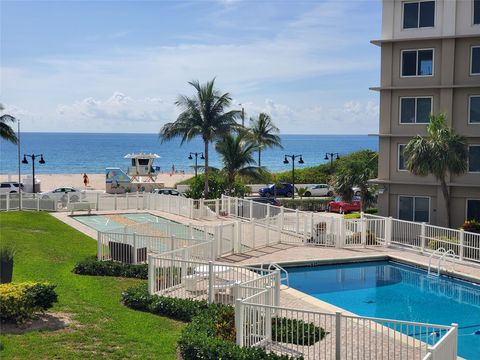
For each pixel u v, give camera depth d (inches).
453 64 1219.9
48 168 5315.0
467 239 963.3
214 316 553.3
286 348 498.9
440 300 773.3
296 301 674.8
